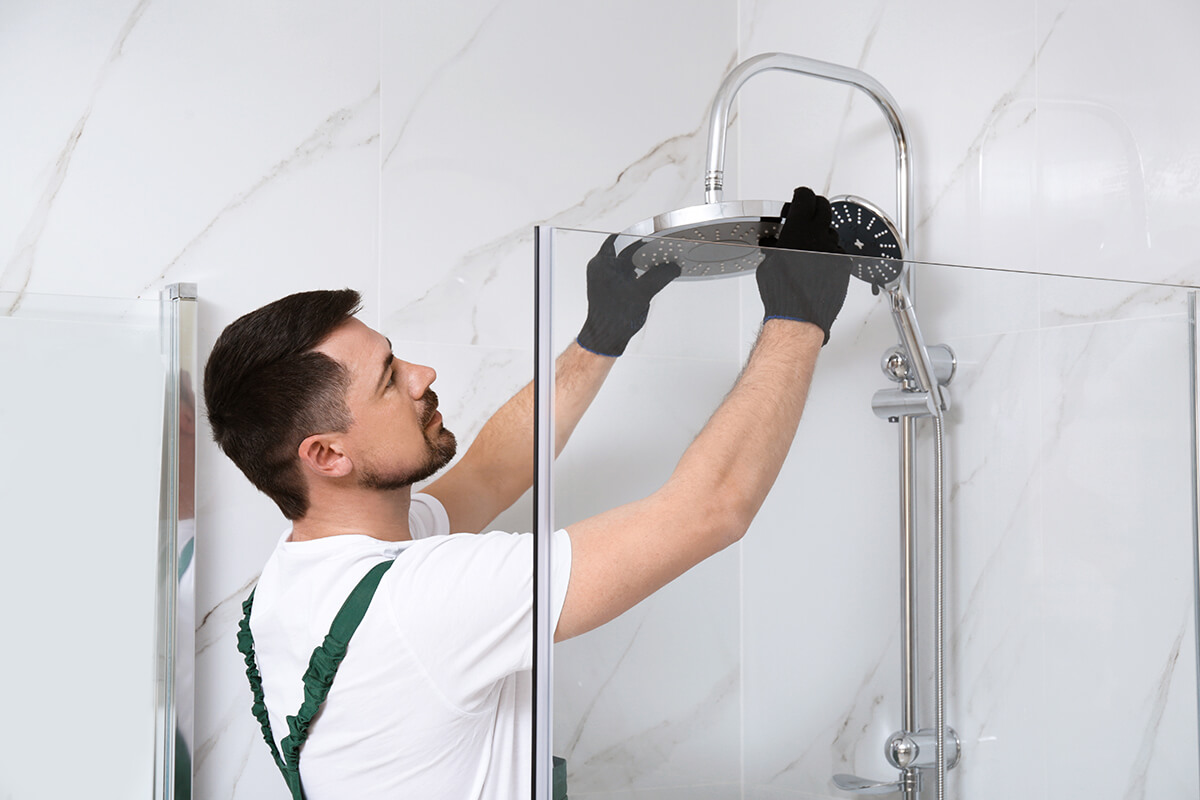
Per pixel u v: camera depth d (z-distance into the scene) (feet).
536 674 2.25
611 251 2.32
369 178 4.21
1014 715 2.72
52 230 3.64
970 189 3.84
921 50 4.07
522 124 4.57
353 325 3.45
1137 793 2.88
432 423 3.58
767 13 4.98
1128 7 3.25
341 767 2.98
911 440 2.62
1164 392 2.99
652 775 2.33
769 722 2.45
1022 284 2.78
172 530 3.48
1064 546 2.80
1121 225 3.27
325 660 2.86
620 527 2.30
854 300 2.58
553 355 2.26
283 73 4.06
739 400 2.44
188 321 3.52
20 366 3.26
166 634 3.46
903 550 2.60
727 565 2.41
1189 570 3.01
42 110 3.64
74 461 3.34
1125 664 2.88
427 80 4.36
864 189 4.34
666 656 2.35
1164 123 3.13
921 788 2.60
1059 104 3.49
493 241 4.47
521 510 4.18
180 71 3.88
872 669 2.56
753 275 2.46
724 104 3.35
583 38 4.75
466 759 2.89
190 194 3.87
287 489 3.34
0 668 3.21
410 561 2.89
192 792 3.65
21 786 3.23
